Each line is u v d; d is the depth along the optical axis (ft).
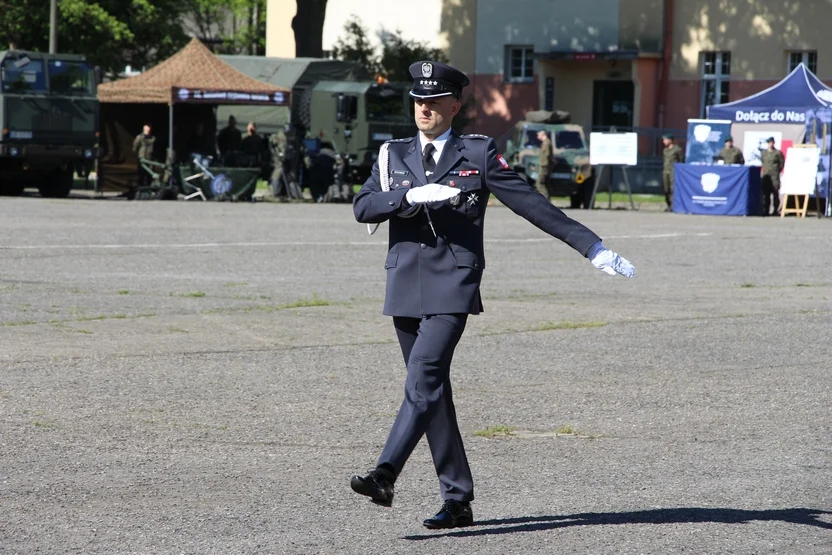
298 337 83.92
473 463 52.90
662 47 319.88
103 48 319.47
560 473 51.39
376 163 41.78
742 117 237.66
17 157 216.74
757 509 46.21
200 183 229.04
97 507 45.09
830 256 148.36
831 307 103.45
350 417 61.16
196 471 50.57
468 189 40.78
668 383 71.20
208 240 148.36
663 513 45.34
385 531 42.70
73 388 66.23
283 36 394.52
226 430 57.93
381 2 364.38
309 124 260.62
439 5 354.95
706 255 147.33
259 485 48.65
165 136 245.24
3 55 215.51
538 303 102.83
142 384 67.77
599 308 100.53
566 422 61.16
